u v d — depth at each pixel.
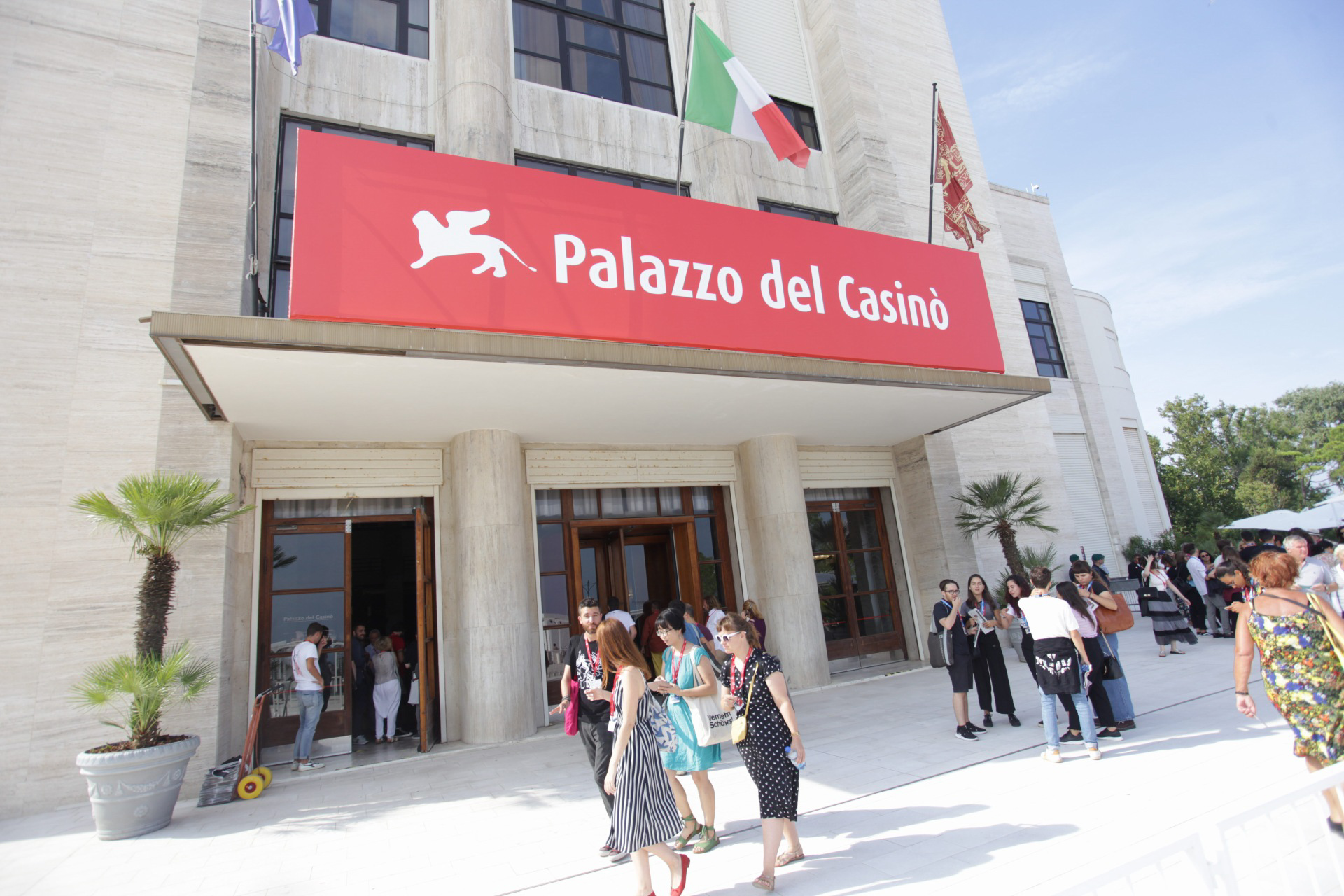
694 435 10.70
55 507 6.85
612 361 7.11
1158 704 7.25
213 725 6.75
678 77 12.38
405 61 10.14
